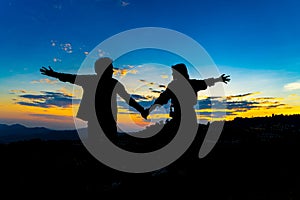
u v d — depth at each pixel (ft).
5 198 7.81
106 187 8.82
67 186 8.80
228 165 9.92
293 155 11.42
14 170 9.94
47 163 10.44
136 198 7.89
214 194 7.90
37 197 7.93
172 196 7.87
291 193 7.74
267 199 7.46
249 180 8.85
